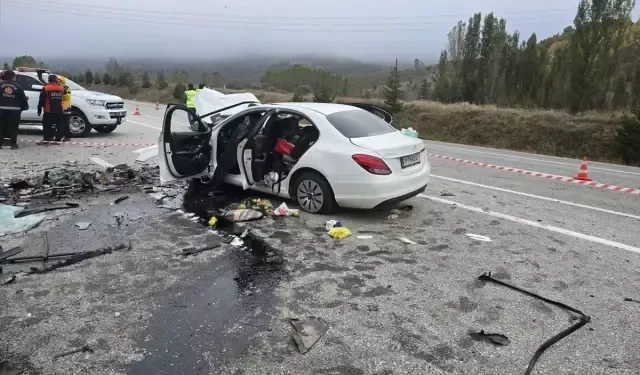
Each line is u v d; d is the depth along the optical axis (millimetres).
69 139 12594
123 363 2867
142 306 3553
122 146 11695
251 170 6438
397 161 5656
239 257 4551
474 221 6023
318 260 4520
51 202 6266
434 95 32594
